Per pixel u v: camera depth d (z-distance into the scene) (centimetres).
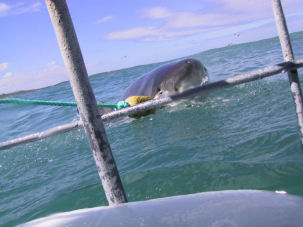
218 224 72
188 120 431
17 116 845
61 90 1622
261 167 218
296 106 146
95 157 120
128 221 82
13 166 395
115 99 889
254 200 82
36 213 238
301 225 67
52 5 106
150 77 570
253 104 431
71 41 109
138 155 326
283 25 138
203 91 130
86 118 116
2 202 282
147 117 499
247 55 1206
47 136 137
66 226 88
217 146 293
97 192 249
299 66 136
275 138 274
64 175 323
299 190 176
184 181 227
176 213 81
